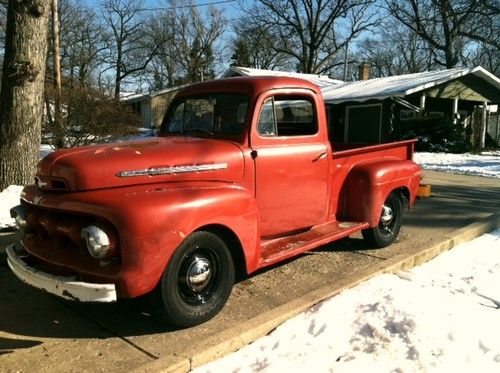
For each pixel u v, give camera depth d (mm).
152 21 53688
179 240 3525
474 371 3289
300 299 4180
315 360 3336
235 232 3932
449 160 18094
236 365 3312
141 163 3760
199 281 3787
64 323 3930
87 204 3479
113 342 3623
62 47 46062
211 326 3855
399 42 57844
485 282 4867
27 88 7156
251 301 4328
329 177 5195
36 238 4031
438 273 5148
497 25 35875
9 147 7168
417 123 22156
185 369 3238
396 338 3594
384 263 5094
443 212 8203
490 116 26141
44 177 3855
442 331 3664
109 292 3305
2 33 36812
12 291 4570
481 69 22516
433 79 21047
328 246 5977
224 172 4152
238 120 4477
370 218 5480
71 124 12211
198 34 53500
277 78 4711
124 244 3352
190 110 4898
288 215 4773
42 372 3230
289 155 4664
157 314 3754
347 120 23266
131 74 55125
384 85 22562
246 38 49500
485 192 10609
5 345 3584
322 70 48156
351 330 3730
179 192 3693
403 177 5891
